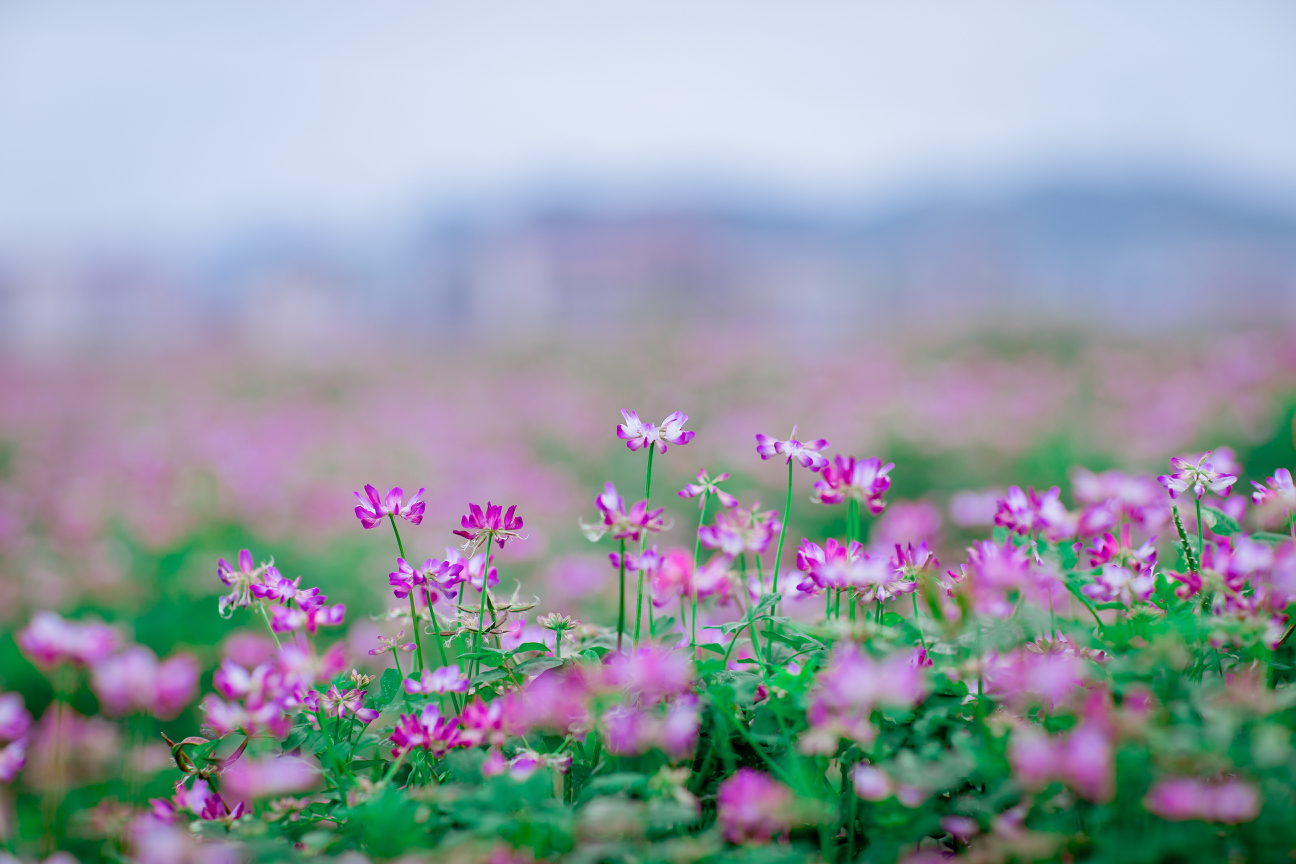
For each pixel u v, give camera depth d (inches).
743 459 285.9
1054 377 434.6
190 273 2662.4
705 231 2901.1
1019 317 780.0
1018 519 61.5
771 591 66.8
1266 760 48.1
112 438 433.4
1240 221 3666.3
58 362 1040.8
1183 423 286.7
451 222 3580.2
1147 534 90.6
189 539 230.7
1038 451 274.8
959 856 57.8
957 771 51.1
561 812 51.3
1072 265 3344.0
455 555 68.2
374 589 185.5
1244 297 1328.7
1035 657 58.3
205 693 131.6
